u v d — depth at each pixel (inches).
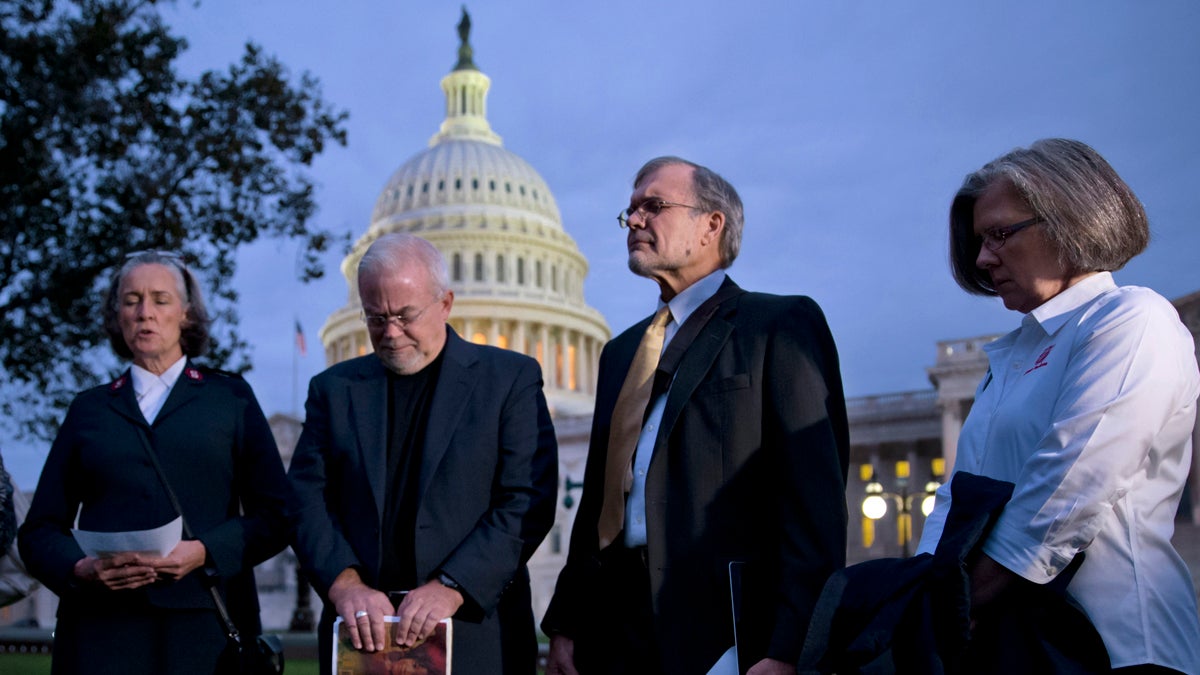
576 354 4522.6
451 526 217.8
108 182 777.6
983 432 174.4
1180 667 149.4
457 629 209.5
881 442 3361.2
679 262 222.1
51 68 746.2
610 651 213.2
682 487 205.3
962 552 152.2
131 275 253.0
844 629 161.5
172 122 809.5
